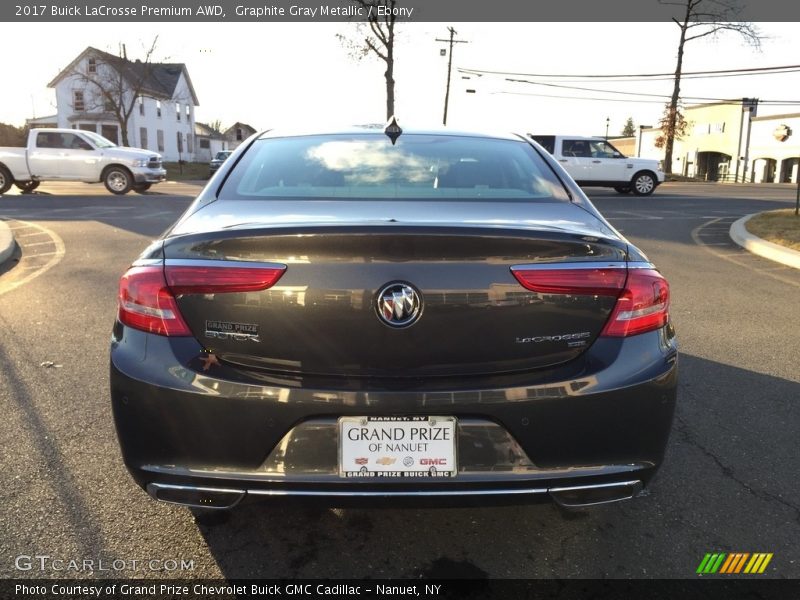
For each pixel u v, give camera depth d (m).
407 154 3.04
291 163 2.92
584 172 19.86
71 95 45.72
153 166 19.05
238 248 2.06
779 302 6.29
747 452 3.27
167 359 2.08
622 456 2.15
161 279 2.10
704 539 2.57
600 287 2.12
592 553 2.48
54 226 11.05
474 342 2.06
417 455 2.06
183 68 53.75
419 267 2.04
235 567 2.37
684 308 6.03
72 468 2.99
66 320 5.33
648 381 2.13
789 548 2.51
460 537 2.57
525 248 2.08
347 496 2.07
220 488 2.09
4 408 3.61
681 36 37.88
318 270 2.03
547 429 2.07
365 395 2.02
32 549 2.43
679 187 27.02
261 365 2.07
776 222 11.41
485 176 2.87
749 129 48.66
